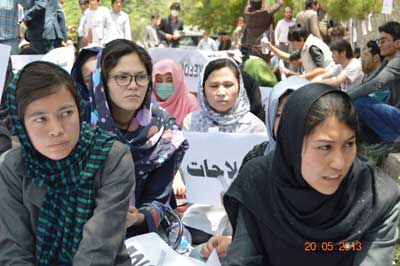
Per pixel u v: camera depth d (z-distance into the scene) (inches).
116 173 120.6
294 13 791.1
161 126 171.2
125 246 129.8
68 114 116.3
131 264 128.6
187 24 983.6
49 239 123.0
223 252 150.9
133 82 160.9
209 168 195.0
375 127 316.2
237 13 927.0
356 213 117.0
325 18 658.2
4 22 413.7
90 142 120.3
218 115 209.5
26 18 500.4
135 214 154.6
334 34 588.7
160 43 857.5
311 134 110.3
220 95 206.4
